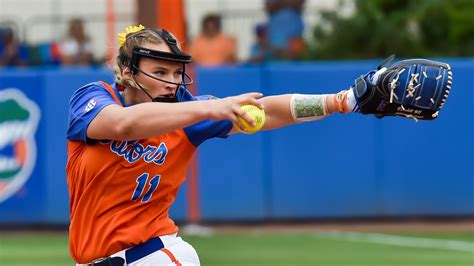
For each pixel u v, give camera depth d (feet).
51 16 160.76
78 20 154.30
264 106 48.06
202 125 47.47
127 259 47.09
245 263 102.63
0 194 131.03
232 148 130.52
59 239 123.85
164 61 45.47
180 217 130.52
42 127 129.70
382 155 130.82
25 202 130.82
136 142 45.96
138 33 45.85
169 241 47.96
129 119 41.63
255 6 158.20
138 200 47.06
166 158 46.85
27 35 159.43
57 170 129.90
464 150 131.03
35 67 148.87
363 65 129.39
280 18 153.58
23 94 129.49
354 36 151.33
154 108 41.34
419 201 131.44
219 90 129.29
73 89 128.98
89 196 47.09
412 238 120.78
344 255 108.17
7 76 129.29
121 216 46.88
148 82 45.65
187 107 41.06
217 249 112.88
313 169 131.03
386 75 43.98
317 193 131.23
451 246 114.42
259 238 121.49
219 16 150.61
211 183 130.82
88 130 44.11
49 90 129.18
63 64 151.84
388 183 131.23
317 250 111.96
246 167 130.62
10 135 130.11
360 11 153.07
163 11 118.42
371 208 131.44
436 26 151.84
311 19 156.46
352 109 46.03
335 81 129.39
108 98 45.34
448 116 130.82
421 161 130.93
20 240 123.44
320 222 132.05
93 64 153.99
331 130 130.62
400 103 44.14
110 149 45.91
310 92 129.29
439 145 130.93
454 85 130.52
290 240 119.75
